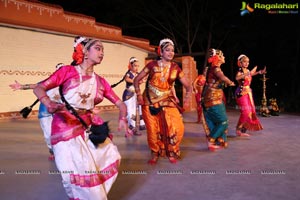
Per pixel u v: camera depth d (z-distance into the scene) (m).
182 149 6.51
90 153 3.19
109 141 3.40
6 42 12.45
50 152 5.74
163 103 5.34
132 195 3.88
